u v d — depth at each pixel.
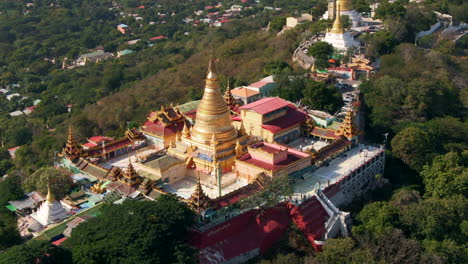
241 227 106.88
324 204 114.12
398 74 185.38
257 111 144.62
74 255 91.31
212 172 126.69
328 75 187.50
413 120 166.50
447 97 177.12
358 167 130.38
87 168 132.25
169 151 136.88
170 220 95.81
